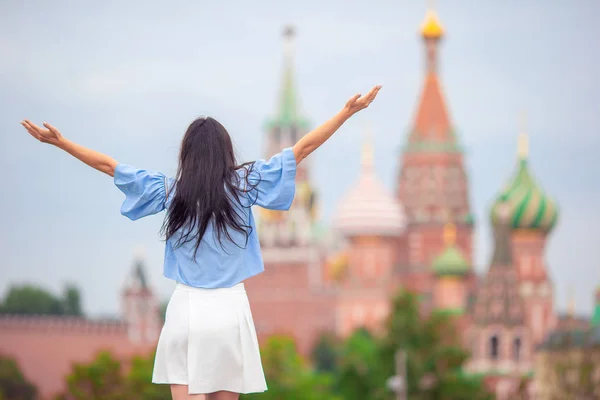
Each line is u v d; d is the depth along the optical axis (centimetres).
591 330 14112
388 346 14225
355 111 1181
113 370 12725
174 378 1144
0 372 19438
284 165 1167
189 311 1144
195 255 1148
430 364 13975
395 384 12262
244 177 1162
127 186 1181
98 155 1194
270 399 12294
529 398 15050
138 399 12394
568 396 13412
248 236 1158
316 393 12669
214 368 1139
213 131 1169
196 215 1138
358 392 13875
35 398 19850
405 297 14912
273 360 12662
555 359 13800
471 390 14000
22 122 1187
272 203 1163
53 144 1195
